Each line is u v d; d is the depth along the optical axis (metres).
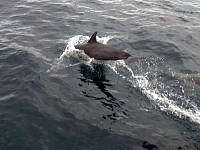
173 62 13.20
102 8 19.11
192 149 8.39
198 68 12.95
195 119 9.63
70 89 10.66
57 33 14.98
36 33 14.81
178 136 8.85
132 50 13.95
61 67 11.93
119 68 12.20
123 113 9.68
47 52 13.02
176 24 17.88
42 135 8.52
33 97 10.06
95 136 8.62
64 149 8.11
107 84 11.12
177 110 10.00
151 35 15.71
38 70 11.55
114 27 16.42
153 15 18.95
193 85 11.18
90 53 12.26
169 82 11.48
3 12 17.11
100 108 9.83
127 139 8.59
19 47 13.22
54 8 18.08
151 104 10.22
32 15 16.83
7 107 9.54
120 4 20.28
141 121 9.39
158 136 8.80
